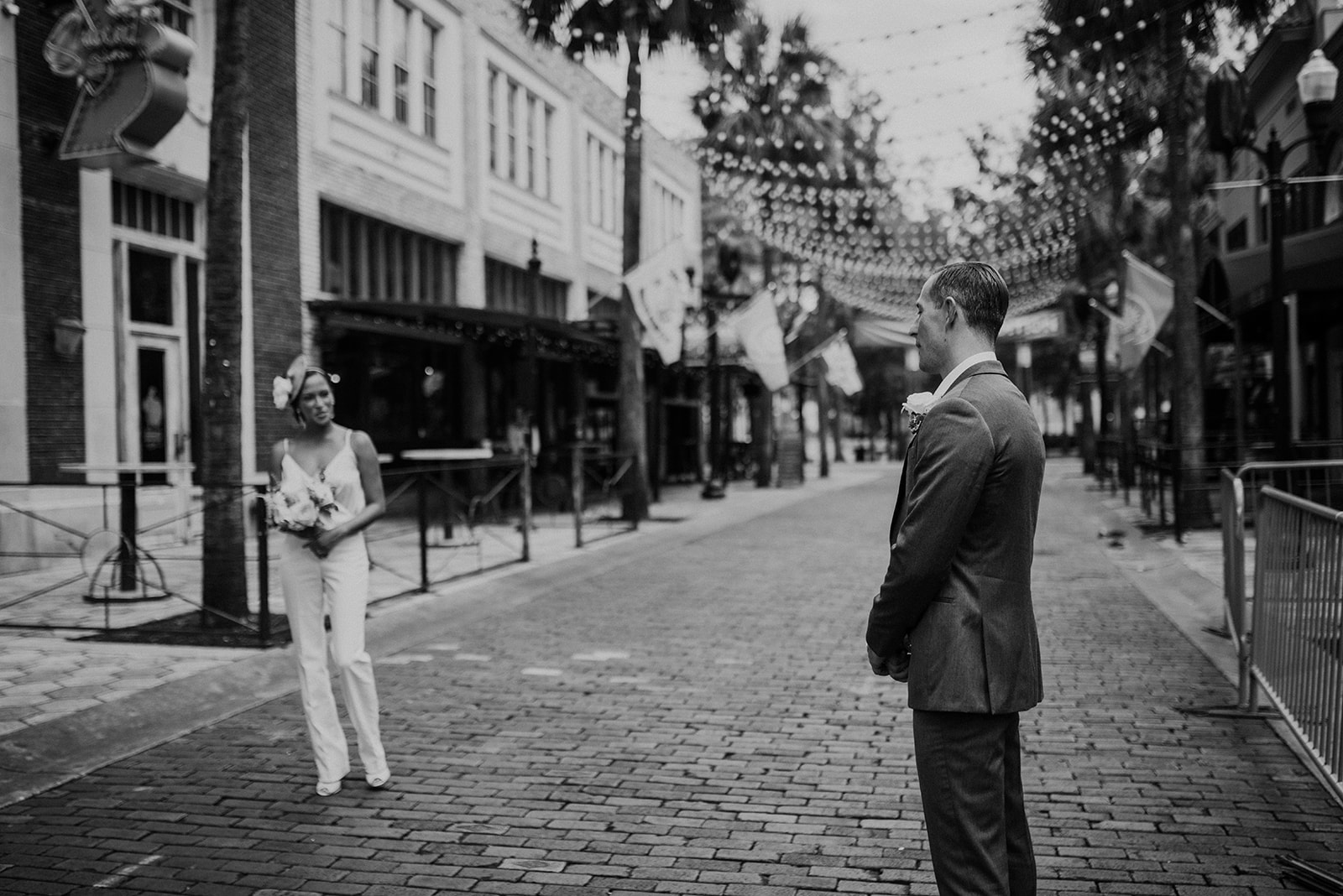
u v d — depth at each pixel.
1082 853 3.94
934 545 2.48
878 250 25.75
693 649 7.67
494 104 21.97
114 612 9.09
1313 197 18.95
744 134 22.05
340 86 16.81
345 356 16.61
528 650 7.68
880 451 65.38
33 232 11.39
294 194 15.49
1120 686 6.44
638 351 18.25
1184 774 4.82
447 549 13.59
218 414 8.27
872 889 3.69
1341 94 16.78
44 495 11.38
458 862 3.93
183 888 3.71
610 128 28.16
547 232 24.27
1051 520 17.67
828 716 5.86
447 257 20.22
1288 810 4.36
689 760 5.11
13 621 8.62
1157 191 27.00
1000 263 24.09
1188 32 15.02
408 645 7.89
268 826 4.29
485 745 5.38
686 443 32.03
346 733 5.63
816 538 15.44
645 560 12.97
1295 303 16.36
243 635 7.77
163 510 13.28
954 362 2.75
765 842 4.10
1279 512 4.96
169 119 11.32
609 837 4.16
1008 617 2.57
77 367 11.95
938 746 2.58
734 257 23.80
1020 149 20.50
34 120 11.39
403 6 18.66
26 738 5.34
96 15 11.00
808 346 33.34
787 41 23.02
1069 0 14.20
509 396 21.39
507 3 21.92
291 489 4.58
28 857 3.97
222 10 8.33
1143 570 11.34
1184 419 15.12
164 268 13.73
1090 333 33.00
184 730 5.70
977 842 2.54
